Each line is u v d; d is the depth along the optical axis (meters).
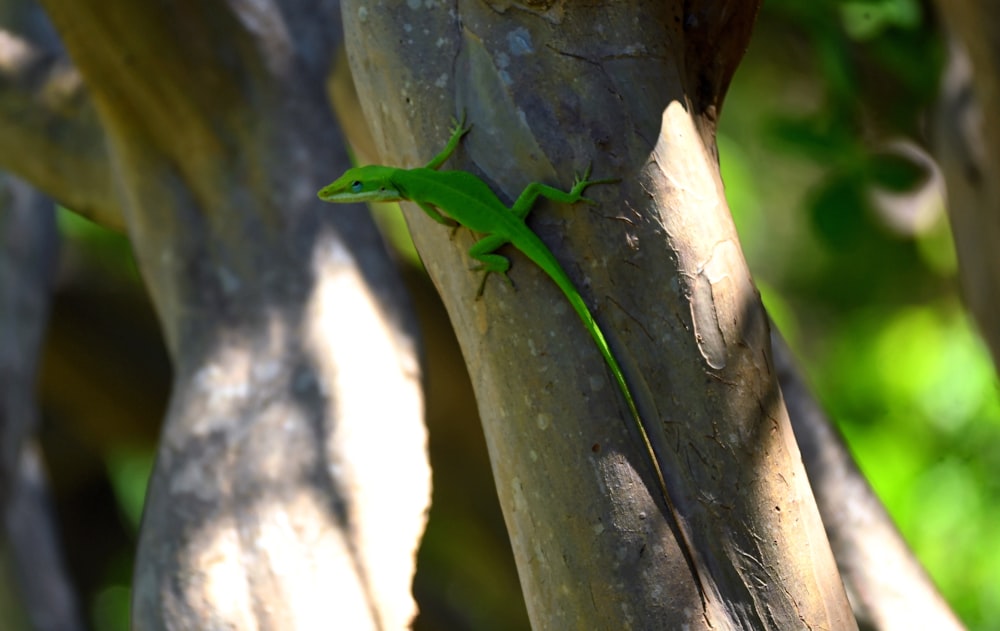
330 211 5.32
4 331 7.51
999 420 8.51
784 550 3.08
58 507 12.55
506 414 3.22
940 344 8.85
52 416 11.50
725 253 3.14
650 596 3.03
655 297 3.08
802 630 3.08
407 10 3.33
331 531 4.34
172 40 5.04
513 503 3.25
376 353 4.95
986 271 6.00
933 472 8.34
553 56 3.16
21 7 6.96
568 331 3.11
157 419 10.60
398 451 4.64
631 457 3.06
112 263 9.92
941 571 8.11
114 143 5.39
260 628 4.12
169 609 4.19
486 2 3.22
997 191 5.71
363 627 4.14
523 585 3.31
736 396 3.08
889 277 9.46
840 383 9.30
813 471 5.55
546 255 3.08
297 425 4.64
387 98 3.40
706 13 3.44
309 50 5.62
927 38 6.29
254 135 5.32
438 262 3.46
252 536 4.31
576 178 3.10
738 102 9.82
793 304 10.50
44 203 7.82
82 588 12.79
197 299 5.21
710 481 3.06
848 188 6.16
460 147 3.28
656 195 3.10
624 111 3.13
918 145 6.63
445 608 11.09
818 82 7.96
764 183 10.59
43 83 5.93
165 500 4.53
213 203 5.32
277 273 5.17
